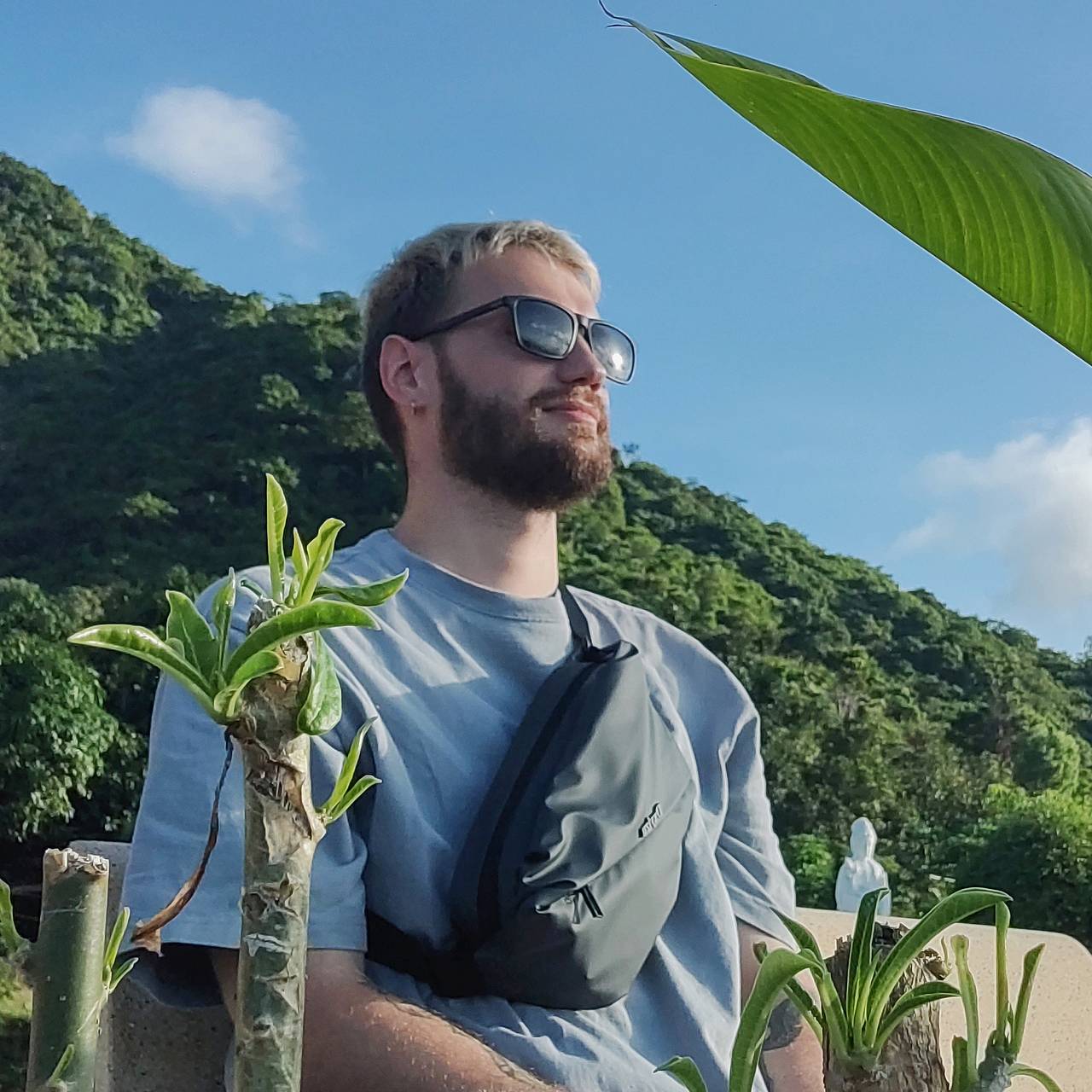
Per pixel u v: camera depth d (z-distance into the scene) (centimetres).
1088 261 70
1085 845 1191
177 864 138
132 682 1858
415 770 159
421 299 205
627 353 208
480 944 147
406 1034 132
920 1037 67
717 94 68
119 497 2358
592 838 151
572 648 185
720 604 2811
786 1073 170
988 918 295
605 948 149
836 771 2553
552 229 211
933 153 69
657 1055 157
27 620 1842
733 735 200
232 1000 133
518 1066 134
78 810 1725
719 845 192
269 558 43
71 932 38
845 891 378
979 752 2898
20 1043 522
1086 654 3500
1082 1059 268
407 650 170
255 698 40
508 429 191
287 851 39
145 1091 169
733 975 169
